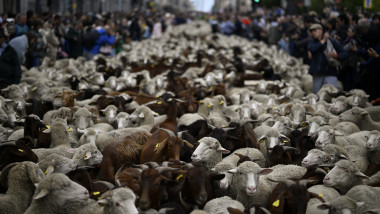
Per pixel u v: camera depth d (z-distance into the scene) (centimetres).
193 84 1914
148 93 1770
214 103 1445
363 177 791
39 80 1702
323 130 1015
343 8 2720
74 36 2578
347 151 991
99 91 1577
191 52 3266
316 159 871
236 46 3403
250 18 5341
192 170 749
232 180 825
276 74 2109
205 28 5778
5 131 1039
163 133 973
